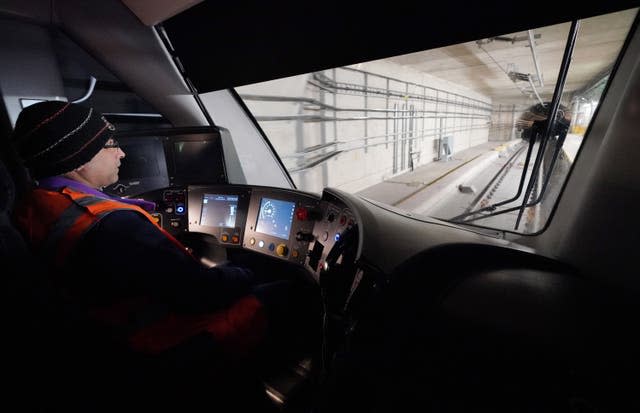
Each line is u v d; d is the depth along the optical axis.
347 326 0.90
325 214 1.45
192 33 1.75
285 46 1.54
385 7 1.19
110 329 0.77
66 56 1.86
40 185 0.85
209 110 2.24
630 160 0.87
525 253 0.82
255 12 1.49
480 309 0.54
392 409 0.43
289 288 1.28
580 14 0.87
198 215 1.93
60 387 0.61
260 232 1.72
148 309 0.87
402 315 0.58
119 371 0.72
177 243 0.96
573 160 1.30
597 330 0.47
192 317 0.96
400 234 1.03
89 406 0.63
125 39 1.77
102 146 0.93
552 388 0.39
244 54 1.69
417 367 0.46
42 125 0.80
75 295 0.77
